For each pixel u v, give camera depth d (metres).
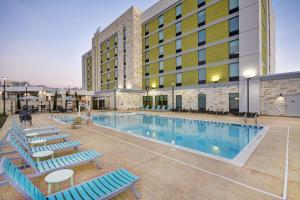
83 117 13.09
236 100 19.02
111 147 6.27
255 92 17.36
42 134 8.11
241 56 18.45
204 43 22.42
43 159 5.18
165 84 28.44
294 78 15.18
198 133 11.12
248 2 17.92
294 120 13.38
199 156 5.16
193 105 23.52
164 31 28.44
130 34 32.78
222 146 8.12
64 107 28.88
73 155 4.41
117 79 37.34
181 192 3.13
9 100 22.69
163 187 3.33
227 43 20.05
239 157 4.99
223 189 3.21
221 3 20.53
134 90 32.16
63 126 11.61
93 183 2.81
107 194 2.47
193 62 23.83
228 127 12.53
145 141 7.18
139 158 5.04
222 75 20.53
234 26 19.44
